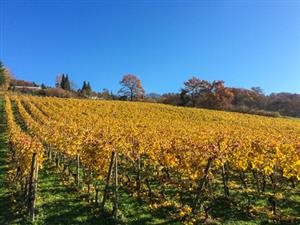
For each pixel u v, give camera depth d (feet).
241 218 54.19
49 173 78.07
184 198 61.93
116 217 53.01
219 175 78.48
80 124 121.90
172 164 62.64
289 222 52.85
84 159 65.36
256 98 427.33
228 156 67.62
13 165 75.87
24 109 186.50
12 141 83.30
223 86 370.12
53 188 67.21
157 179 70.13
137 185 66.23
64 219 53.01
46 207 57.47
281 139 98.89
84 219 53.11
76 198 61.67
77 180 68.64
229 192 65.72
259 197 63.10
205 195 62.39
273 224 52.24
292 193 66.44
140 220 52.65
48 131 96.63
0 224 51.70
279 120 220.64
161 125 139.44
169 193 64.69
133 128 110.22
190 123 168.04
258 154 66.85
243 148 71.97
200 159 58.49
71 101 244.83
